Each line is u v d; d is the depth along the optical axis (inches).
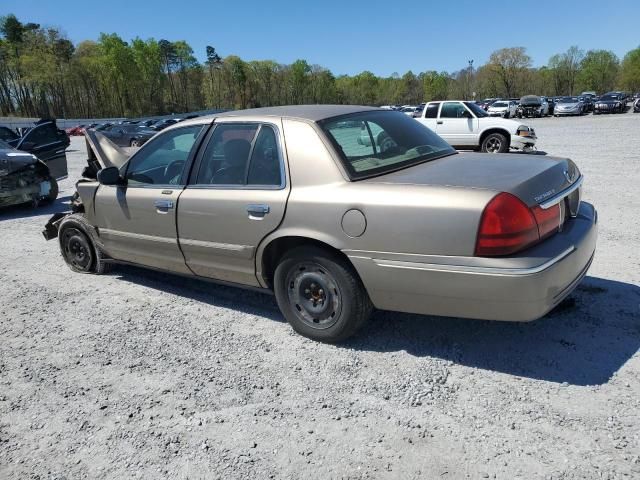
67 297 190.5
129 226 180.2
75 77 3545.8
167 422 112.1
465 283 113.3
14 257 250.4
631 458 93.0
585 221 133.9
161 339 151.8
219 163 155.3
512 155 150.3
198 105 4510.3
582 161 486.6
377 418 109.3
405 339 141.9
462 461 95.2
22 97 3528.5
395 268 120.7
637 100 1648.6
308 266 138.0
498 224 109.7
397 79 5236.2
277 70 4643.2
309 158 135.2
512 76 3767.2
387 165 137.7
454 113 595.8
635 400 109.1
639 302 154.5
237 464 98.1
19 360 144.1
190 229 159.5
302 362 133.6
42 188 392.2
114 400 121.7
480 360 129.0
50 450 105.6
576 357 126.9
